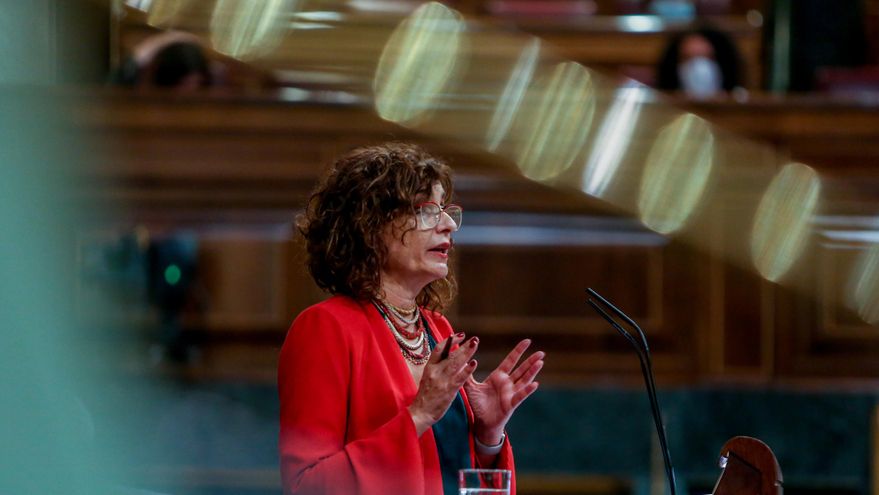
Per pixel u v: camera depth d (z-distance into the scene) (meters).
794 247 14.60
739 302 14.62
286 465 6.59
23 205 3.55
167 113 14.51
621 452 14.21
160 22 15.88
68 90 13.76
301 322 6.97
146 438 13.58
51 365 3.61
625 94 14.96
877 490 14.08
